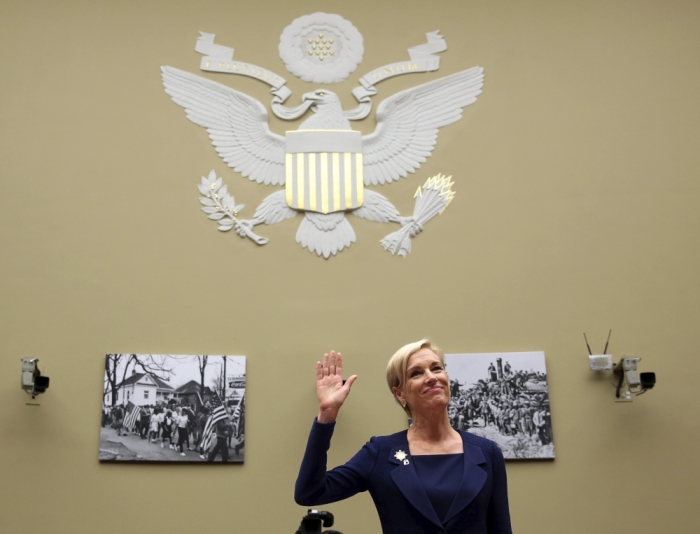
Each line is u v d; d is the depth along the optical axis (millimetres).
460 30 7133
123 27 6973
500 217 6703
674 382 6383
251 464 6105
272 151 6773
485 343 6426
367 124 6922
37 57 6852
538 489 6137
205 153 6754
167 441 6086
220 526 5984
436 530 3168
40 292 6355
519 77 7035
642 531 6090
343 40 7090
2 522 5902
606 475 6184
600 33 7133
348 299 6480
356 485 3371
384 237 6621
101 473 6027
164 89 6859
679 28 7125
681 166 6840
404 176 6777
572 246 6648
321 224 6621
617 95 6992
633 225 6707
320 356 6348
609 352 6430
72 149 6676
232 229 6590
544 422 6227
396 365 3531
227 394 6215
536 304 6520
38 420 6094
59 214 6527
